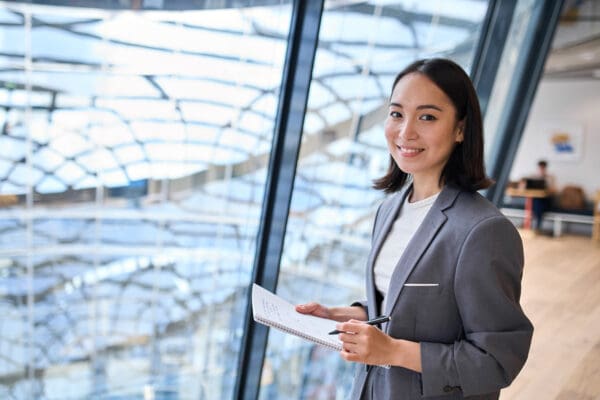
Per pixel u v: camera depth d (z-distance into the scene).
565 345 3.91
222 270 2.65
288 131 2.41
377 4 2.70
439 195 1.17
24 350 2.27
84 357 2.43
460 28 3.20
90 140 2.11
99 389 2.52
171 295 2.55
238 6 2.25
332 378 3.47
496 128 3.99
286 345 3.19
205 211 2.48
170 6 2.12
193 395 2.81
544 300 5.06
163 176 2.33
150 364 2.63
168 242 2.45
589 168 10.07
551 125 10.35
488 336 1.03
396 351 1.06
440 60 1.15
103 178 2.19
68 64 1.97
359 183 3.03
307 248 2.97
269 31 2.29
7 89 1.89
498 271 1.04
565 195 10.12
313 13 2.21
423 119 1.14
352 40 2.67
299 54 2.29
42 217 2.10
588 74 9.60
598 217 9.26
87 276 2.30
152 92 2.18
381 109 2.95
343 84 2.72
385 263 1.26
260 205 2.60
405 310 1.13
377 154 3.04
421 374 1.08
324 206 2.93
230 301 2.73
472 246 1.06
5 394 2.29
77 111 2.04
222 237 2.58
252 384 2.90
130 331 2.52
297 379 3.29
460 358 1.04
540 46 3.79
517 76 3.87
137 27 2.08
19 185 2.01
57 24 1.91
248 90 2.37
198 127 2.33
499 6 3.38
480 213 1.09
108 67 2.06
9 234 2.06
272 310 1.21
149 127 2.22
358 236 3.19
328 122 2.74
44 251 2.15
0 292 2.13
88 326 2.39
